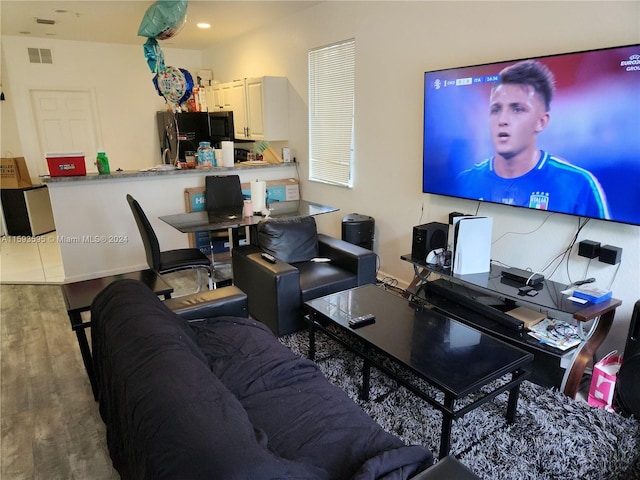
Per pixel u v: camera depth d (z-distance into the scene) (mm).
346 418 1545
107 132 6391
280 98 4988
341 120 4281
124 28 5152
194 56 6906
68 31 5297
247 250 3236
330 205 4672
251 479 915
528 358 1907
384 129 3768
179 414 1044
